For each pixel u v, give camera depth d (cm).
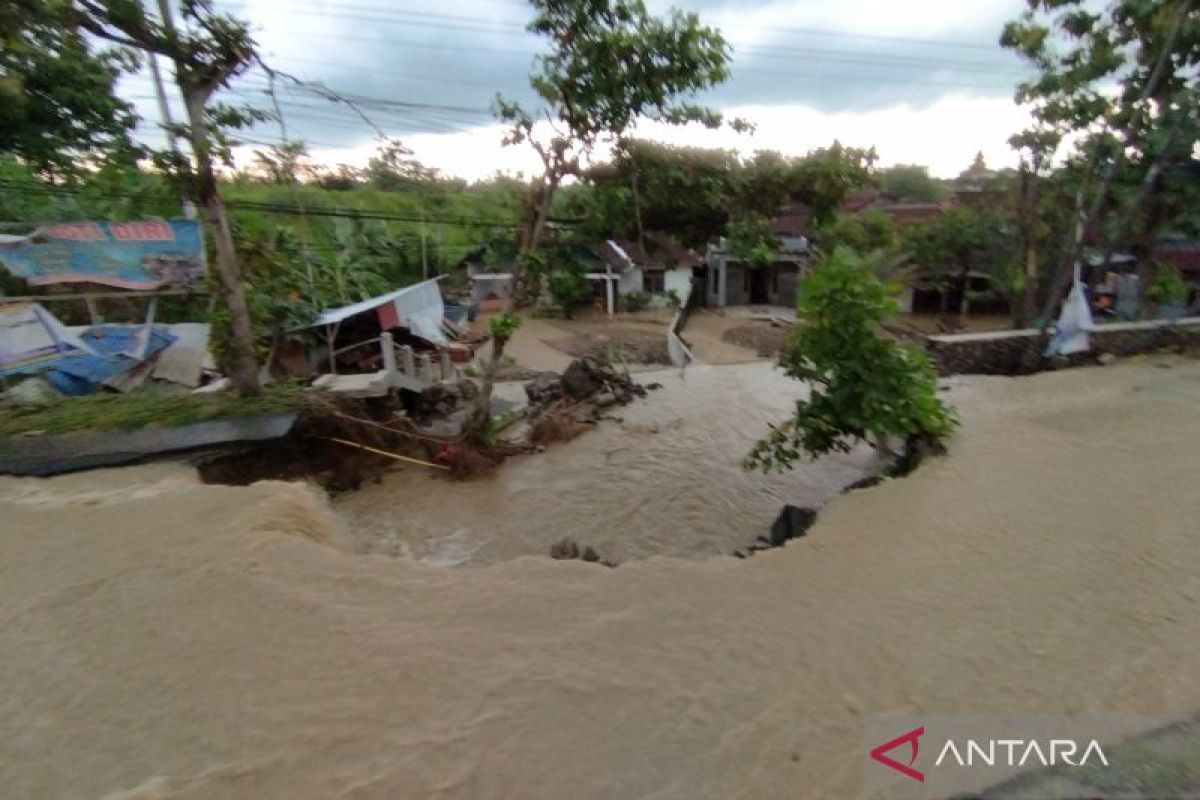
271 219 2516
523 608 543
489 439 1304
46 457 974
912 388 893
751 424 1548
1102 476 816
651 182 1266
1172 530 662
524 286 1297
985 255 2711
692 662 474
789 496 1151
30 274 1179
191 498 757
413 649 491
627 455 1349
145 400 1149
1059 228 2091
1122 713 416
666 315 3103
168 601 559
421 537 1018
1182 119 1605
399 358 1468
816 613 532
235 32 998
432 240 2970
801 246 3309
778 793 364
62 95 1158
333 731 414
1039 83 1873
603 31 1070
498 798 364
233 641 505
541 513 1098
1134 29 1708
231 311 1151
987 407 1216
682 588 571
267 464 1141
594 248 1423
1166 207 1873
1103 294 2308
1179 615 519
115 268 1227
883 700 434
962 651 482
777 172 1275
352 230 2686
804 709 427
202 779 378
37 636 519
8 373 1188
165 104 1215
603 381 1769
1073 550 628
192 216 1347
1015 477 818
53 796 374
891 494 770
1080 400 1258
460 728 414
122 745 409
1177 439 959
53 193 1367
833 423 935
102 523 701
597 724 416
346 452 1227
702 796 363
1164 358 1697
